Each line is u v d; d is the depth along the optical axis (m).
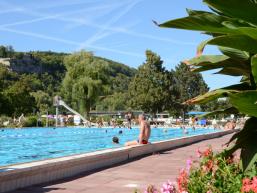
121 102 105.00
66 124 53.53
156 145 15.24
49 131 38.69
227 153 3.43
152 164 11.05
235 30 2.53
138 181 8.01
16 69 163.25
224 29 2.64
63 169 8.52
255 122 3.15
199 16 2.64
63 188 7.15
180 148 16.78
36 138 28.89
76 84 67.38
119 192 6.77
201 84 111.19
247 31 2.46
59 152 19.69
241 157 3.13
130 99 84.38
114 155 11.30
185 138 19.12
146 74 81.94
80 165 9.27
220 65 3.43
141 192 6.62
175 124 60.22
